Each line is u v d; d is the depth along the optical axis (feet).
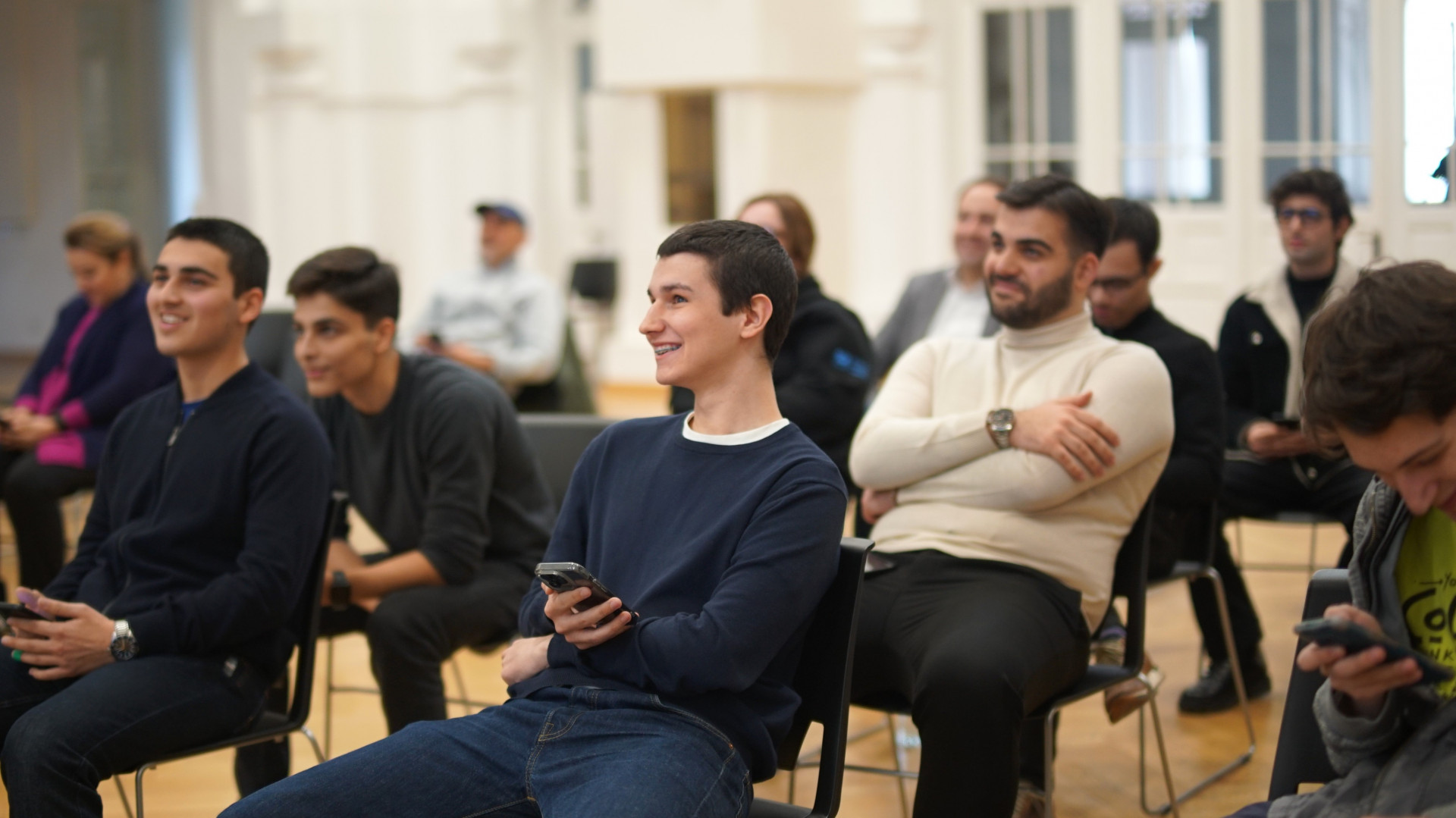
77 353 13.12
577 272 27.37
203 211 32.12
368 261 8.31
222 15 31.63
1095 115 26.58
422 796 5.26
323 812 5.15
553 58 33.37
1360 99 23.53
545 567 5.04
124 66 32.24
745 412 5.62
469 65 32.58
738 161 28.63
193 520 6.98
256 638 6.99
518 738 5.41
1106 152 26.53
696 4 28.48
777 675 5.51
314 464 7.05
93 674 6.46
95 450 12.70
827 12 28.71
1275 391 11.58
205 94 31.91
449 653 8.10
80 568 7.43
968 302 13.20
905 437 7.63
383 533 8.84
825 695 5.63
